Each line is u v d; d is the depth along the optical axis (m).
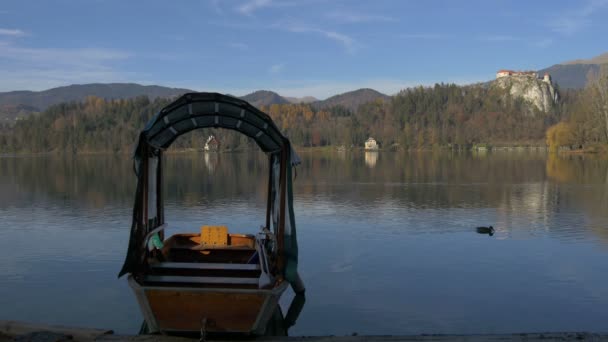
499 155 107.44
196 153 129.25
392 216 26.98
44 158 116.38
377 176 55.44
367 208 30.06
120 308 12.82
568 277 15.40
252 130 12.30
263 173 60.00
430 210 29.19
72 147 151.12
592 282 14.89
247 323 9.40
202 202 33.47
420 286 14.58
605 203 31.61
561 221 25.22
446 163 80.31
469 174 56.41
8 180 51.31
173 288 9.21
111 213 28.30
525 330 11.46
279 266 10.82
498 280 15.12
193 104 10.53
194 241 14.59
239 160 93.75
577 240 20.61
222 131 144.50
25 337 8.74
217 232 14.34
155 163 12.57
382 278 15.36
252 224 25.44
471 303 13.18
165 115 10.55
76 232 22.56
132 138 152.38
